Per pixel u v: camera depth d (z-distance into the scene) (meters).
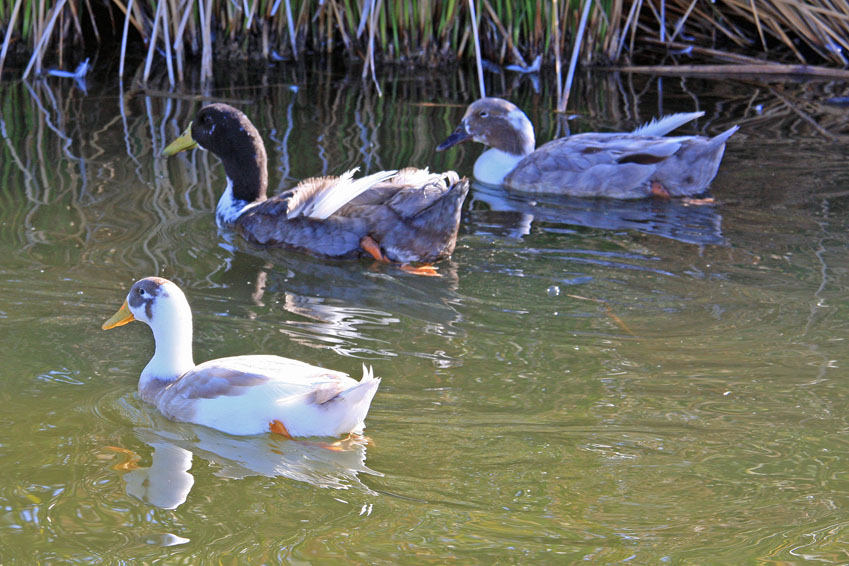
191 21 17.56
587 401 7.26
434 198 10.34
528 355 8.08
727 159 13.30
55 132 13.98
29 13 17.12
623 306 9.11
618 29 18.08
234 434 6.95
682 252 10.41
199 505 5.96
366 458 6.50
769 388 7.45
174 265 9.93
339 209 10.52
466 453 6.54
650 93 16.58
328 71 17.62
